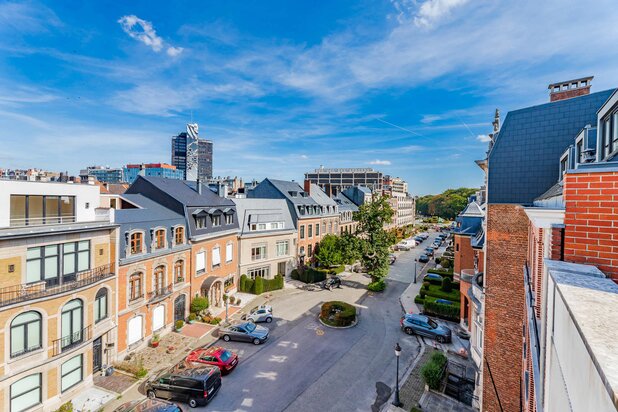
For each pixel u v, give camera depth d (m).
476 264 19.39
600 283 3.09
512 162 13.39
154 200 25.72
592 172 4.04
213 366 15.89
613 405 1.16
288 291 32.62
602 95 11.84
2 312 12.38
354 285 35.34
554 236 4.64
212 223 28.31
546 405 3.93
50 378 13.80
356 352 19.89
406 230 77.25
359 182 132.38
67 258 15.06
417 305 28.73
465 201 117.62
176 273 23.31
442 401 15.05
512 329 12.18
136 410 11.93
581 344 2.00
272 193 41.88
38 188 14.38
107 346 17.34
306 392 15.84
